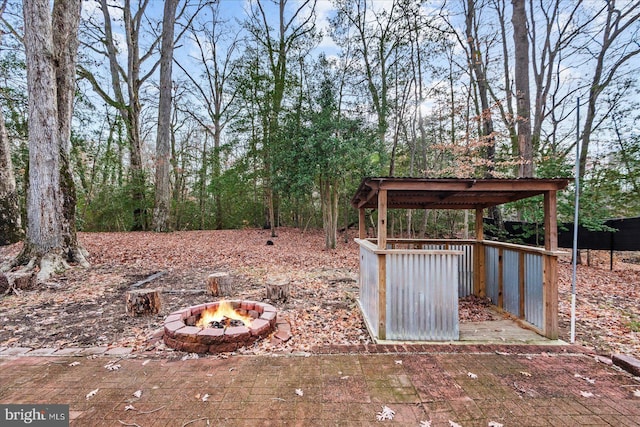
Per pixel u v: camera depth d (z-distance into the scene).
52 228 6.28
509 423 2.00
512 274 4.34
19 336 3.42
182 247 9.51
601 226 7.62
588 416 2.07
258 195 16.03
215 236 12.41
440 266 3.43
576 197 3.47
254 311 3.88
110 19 12.97
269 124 12.20
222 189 14.69
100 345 3.21
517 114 8.50
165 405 2.17
